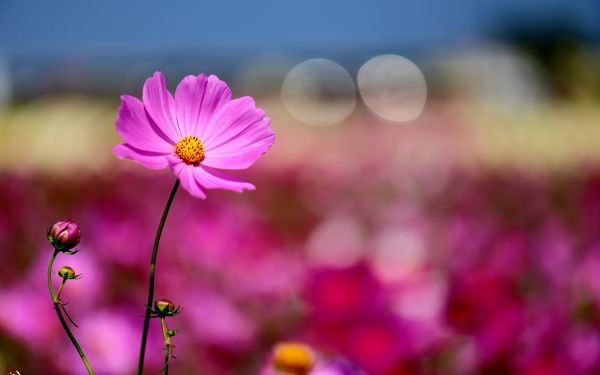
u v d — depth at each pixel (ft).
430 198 8.11
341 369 2.55
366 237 5.59
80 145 12.13
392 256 4.48
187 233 4.37
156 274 3.60
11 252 4.43
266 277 3.82
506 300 2.77
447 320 2.75
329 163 11.66
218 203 6.56
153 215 5.65
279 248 4.28
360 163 11.54
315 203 7.72
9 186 7.10
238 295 3.63
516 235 4.07
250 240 4.10
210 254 4.06
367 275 2.97
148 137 1.84
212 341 2.99
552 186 8.20
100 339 2.88
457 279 2.88
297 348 2.54
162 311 1.75
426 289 3.18
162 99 1.88
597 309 3.10
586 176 8.63
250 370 3.04
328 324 2.79
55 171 9.21
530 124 12.85
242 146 1.89
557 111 14.23
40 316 2.94
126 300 3.16
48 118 12.82
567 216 6.17
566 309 3.03
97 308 3.08
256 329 3.16
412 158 12.05
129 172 8.71
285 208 7.25
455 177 9.52
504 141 12.37
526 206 6.95
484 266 3.84
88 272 3.26
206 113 1.91
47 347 2.88
